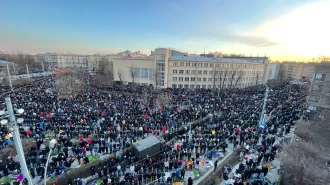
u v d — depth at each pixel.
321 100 30.20
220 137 20.47
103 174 15.69
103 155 17.97
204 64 61.25
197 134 21.78
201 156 18.91
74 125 22.19
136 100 36.38
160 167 16.08
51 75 75.44
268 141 20.47
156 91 48.66
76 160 17.09
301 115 29.45
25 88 44.53
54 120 22.48
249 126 24.81
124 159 16.81
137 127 22.75
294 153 14.72
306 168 13.45
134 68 65.12
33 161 15.48
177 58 60.97
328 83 29.69
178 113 27.75
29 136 19.78
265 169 15.55
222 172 16.66
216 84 63.69
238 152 19.55
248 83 74.81
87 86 52.97
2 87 44.69
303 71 125.31
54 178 14.38
